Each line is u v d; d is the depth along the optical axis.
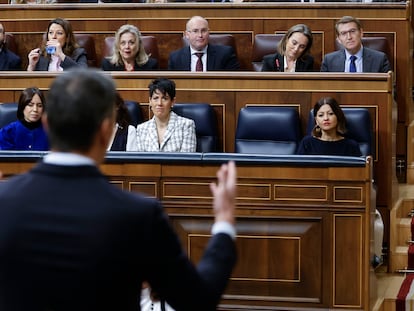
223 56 10.50
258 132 8.62
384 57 9.90
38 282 2.98
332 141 8.21
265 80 8.79
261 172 6.35
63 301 2.97
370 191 6.30
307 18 10.94
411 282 8.33
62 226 3.00
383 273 8.66
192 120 8.68
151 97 8.53
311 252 6.37
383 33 10.58
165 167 6.43
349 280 6.36
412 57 11.43
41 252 2.99
